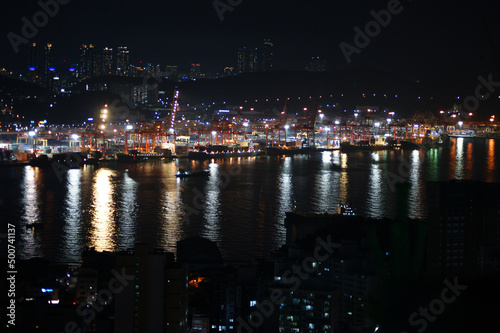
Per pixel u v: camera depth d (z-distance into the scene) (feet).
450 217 473.26
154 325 408.26
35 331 440.45
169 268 408.67
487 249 459.73
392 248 495.82
